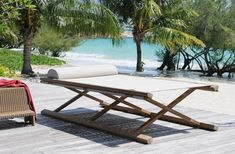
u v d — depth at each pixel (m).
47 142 4.96
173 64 23.16
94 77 6.39
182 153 4.61
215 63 21.36
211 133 5.55
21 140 5.03
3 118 5.38
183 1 19.72
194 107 8.38
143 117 6.49
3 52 21.88
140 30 19.23
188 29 20.61
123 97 5.54
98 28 14.68
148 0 17.95
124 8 18.89
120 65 25.38
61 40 28.84
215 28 20.36
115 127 5.64
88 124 5.71
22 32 14.49
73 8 14.02
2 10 5.71
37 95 8.55
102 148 4.75
